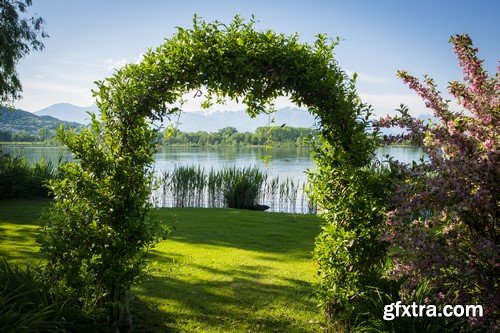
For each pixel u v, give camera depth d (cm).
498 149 341
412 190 350
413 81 392
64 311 375
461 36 386
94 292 397
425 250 329
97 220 405
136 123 417
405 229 345
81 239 395
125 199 411
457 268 324
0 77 1611
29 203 1351
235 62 432
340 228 438
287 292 538
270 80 441
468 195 329
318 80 434
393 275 357
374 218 414
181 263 659
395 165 374
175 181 1705
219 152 6341
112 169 408
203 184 1700
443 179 337
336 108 431
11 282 405
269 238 855
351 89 441
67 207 403
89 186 402
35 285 400
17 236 812
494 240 349
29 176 1523
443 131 365
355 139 422
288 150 6788
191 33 443
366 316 409
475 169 332
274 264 664
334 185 447
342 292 423
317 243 461
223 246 777
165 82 429
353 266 426
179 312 471
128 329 410
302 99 450
